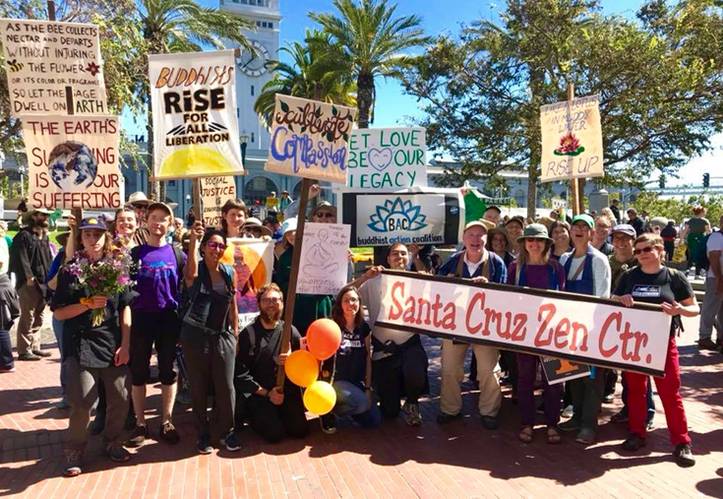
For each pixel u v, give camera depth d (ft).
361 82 81.82
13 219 82.84
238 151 16.74
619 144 49.78
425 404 19.49
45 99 16.06
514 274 17.06
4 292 22.67
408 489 13.10
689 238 49.26
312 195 25.82
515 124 51.78
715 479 13.60
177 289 16.02
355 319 17.01
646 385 15.61
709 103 44.45
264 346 16.02
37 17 34.30
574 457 14.96
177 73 16.47
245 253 18.07
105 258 13.65
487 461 14.70
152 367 24.17
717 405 18.95
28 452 15.06
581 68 46.65
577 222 16.78
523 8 48.42
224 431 15.23
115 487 13.06
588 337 15.34
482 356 16.85
